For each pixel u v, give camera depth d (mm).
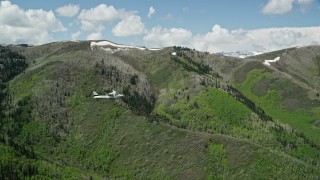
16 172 196125
